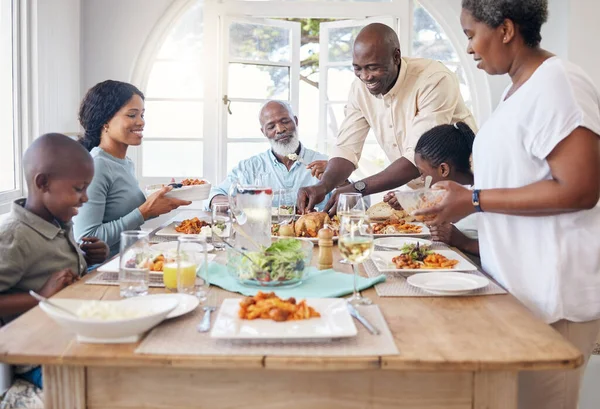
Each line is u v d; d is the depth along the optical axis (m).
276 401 1.23
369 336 1.28
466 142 2.32
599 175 1.54
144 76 4.65
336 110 4.70
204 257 1.63
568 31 4.12
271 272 1.64
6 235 1.77
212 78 4.62
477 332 1.31
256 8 4.59
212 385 1.23
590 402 2.65
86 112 2.71
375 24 2.88
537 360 1.16
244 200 2.07
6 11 3.70
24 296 1.69
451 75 3.02
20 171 3.77
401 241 2.29
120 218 2.50
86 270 2.02
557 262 1.64
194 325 1.35
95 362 1.18
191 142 4.71
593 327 1.72
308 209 2.82
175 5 4.57
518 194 1.60
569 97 1.55
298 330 1.25
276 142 3.61
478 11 1.67
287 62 4.68
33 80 3.79
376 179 2.82
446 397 1.22
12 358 1.18
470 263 1.89
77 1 4.47
